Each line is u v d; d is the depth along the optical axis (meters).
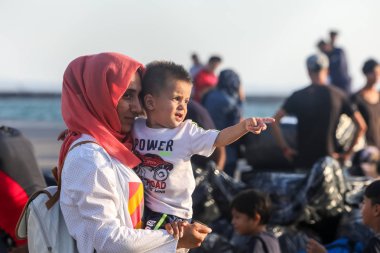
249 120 3.28
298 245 6.11
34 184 4.51
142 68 3.43
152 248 3.21
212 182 6.36
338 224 6.19
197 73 12.88
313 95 8.34
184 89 3.38
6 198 4.38
